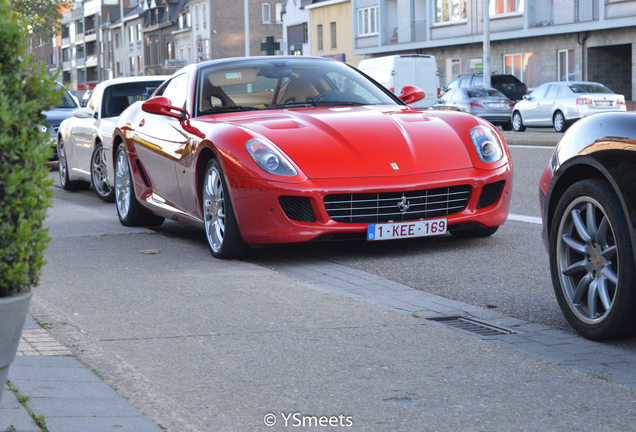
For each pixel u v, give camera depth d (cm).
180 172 738
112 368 362
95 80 12412
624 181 396
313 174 630
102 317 492
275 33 8456
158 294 549
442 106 3231
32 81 254
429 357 398
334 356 403
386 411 329
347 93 785
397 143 663
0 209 246
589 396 342
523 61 4244
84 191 1400
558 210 446
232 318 480
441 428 311
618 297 403
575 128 445
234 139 657
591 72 3862
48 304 493
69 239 805
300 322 468
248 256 677
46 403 312
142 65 10294
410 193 643
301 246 731
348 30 5681
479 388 354
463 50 4647
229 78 782
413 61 3453
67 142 1359
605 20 3678
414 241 732
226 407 339
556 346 417
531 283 560
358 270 623
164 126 790
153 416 305
